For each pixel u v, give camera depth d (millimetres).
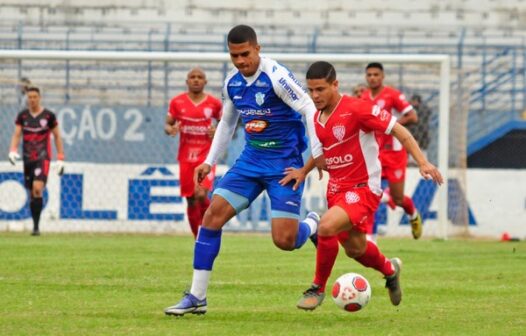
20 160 58938
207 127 43438
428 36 81688
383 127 22312
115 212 58938
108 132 61125
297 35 76750
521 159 71938
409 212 45281
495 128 72125
